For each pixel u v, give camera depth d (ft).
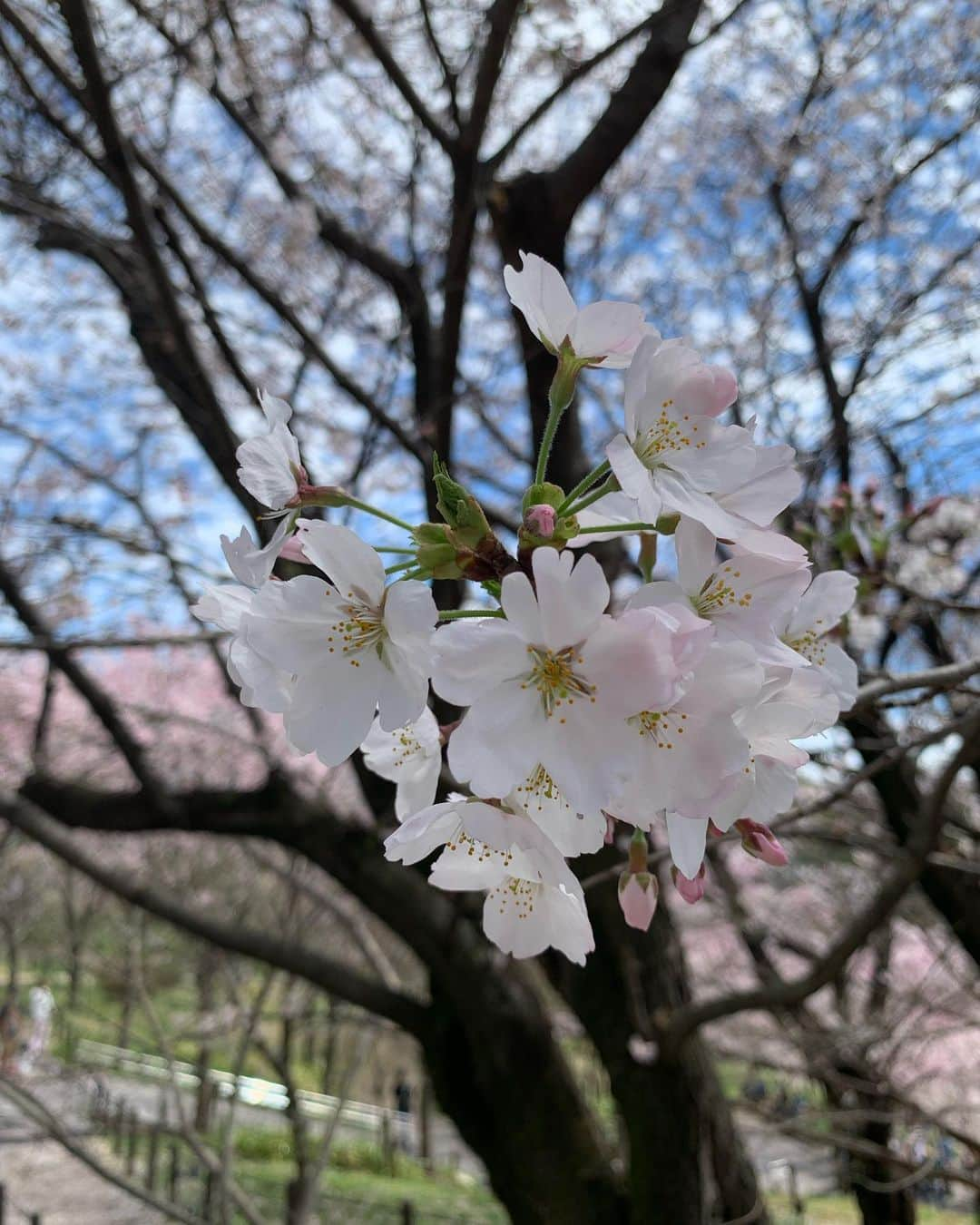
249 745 16.47
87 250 16.14
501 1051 14.38
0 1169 28.89
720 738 3.16
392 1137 39.06
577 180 12.74
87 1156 12.67
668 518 3.81
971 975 19.92
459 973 14.62
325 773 24.08
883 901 8.98
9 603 16.47
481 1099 14.74
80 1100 31.48
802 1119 14.15
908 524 9.02
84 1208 26.63
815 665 3.94
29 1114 12.64
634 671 3.07
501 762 3.09
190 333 11.89
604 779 3.04
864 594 8.69
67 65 13.16
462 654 3.18
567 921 4.14
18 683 25.29
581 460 13.55
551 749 3.11
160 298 11.51
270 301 13.19
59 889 37.78
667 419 3.67
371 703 3.58
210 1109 34.96
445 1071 14.99
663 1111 13.29
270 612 3.62
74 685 15.94
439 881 4.15
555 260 13.43
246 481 3.91
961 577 14.79
